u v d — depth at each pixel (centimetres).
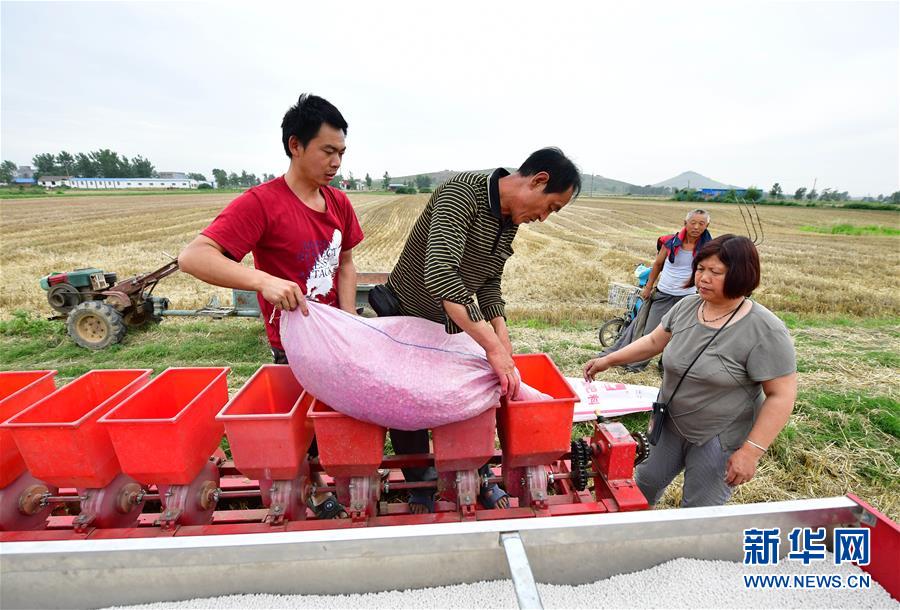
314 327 175
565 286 1143
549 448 197
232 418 179
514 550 130
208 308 704
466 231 177
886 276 1404
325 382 174
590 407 412
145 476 187
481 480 226
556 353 596
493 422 193
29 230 2370
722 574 157
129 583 146
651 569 160
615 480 216
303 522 196
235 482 271
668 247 466
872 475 341
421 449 236
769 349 201
